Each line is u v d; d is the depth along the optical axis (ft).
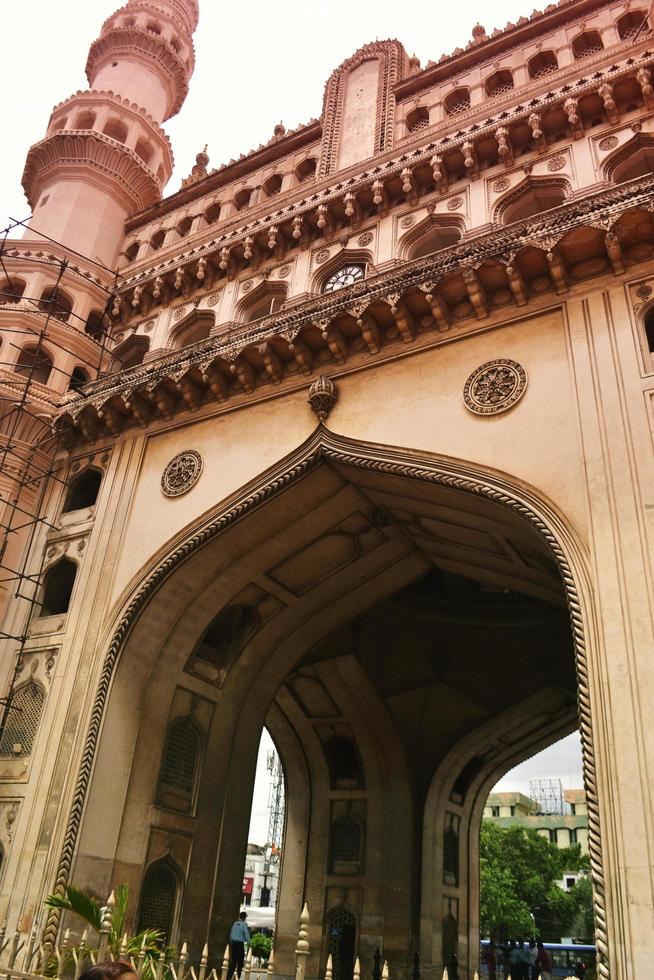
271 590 43.50
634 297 31.76
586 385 30.73
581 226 32.55
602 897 22.21
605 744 23.90
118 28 76.69
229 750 43.29
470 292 35.04
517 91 45.09
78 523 44.73
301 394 39.52
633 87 40.32
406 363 36.70
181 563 39.42
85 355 53.06
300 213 48.34
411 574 44.16
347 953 49.80
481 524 34.86
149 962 23.81
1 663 41.75
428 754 54.70
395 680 54.65
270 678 46.26
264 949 74.54
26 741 38.73
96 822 35.12
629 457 28.17
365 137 51.70
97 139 63.10
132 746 37.86
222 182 59.98
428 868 51.55
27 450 48.01
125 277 58.08
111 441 46.47
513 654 54.24
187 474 41.47
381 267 42.93
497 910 116.78
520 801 192.34
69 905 26.37
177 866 38.45
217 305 50.01
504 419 32.32
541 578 37.81
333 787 55.77
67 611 41.86
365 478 36.40
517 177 41.73
